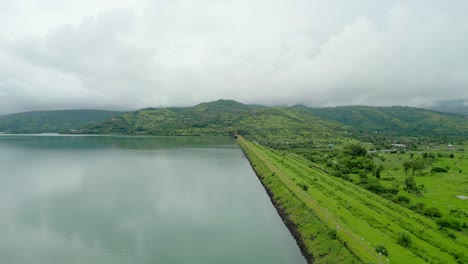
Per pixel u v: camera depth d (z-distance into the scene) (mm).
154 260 50281
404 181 111188
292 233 61312
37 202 83938
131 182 111688
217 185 108812
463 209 78062
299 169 120000
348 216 60156
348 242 46875
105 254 52250
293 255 52344
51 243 56719
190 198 90062
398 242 49281
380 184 102812
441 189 99312
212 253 52969
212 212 76625
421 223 64938
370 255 42500
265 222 69188
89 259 50344
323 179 100188
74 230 63219
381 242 47969
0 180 113562
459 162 150750
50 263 48906
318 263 46156
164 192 96688
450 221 64312
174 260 50250
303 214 64125
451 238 57250
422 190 97750
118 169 140875
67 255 51844
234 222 69062
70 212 75188
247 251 53781
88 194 93188
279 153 186250
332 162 152250
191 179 118938
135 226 65875
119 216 72625
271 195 90188
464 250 51000
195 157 188625
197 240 58531
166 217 72250
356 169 130125
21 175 123750
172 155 198250
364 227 54500
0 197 89062
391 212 69062
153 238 59469
